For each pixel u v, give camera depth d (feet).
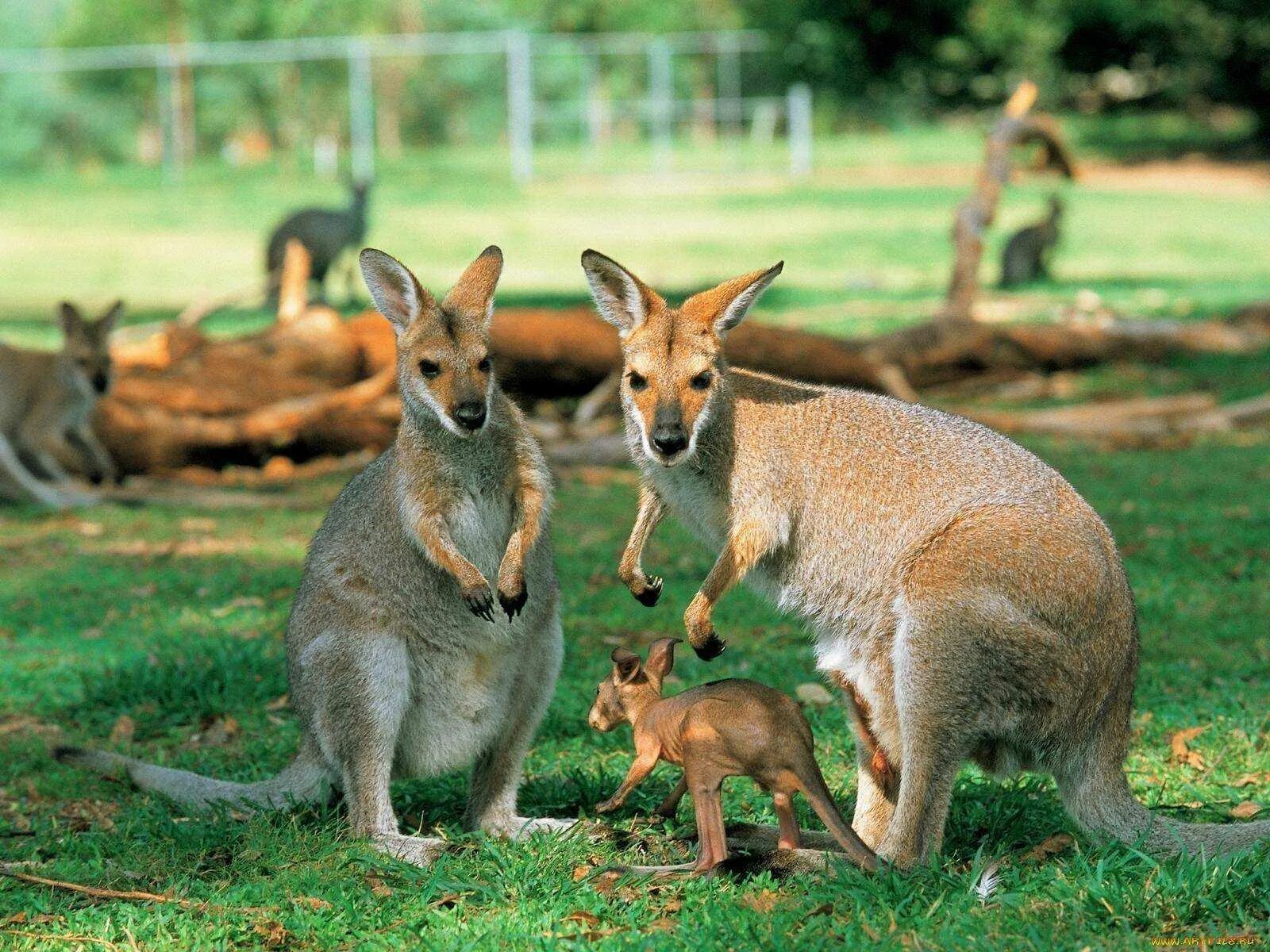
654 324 14.78
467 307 15.12
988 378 43.09
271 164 135.03
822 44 142.51
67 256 75.77
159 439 34.17
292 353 36.09
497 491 15.03
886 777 14.26
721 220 90.63
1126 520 28.27
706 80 158.40
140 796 16.71
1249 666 20.10
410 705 15.12
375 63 161.07
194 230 87.40
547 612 15.42
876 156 140.26
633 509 30.60
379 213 93.76
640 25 174.81
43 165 155.22
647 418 14.51
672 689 19.81
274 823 15.01
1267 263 68.49
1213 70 133.08
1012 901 12.26
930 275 65.16
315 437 35.94
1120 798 13.69
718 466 14.70
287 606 24.22
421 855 14.17
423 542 14.53
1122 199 101.60
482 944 12.14
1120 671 13.60
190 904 13.16
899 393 40.32
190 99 136.56
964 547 13.33
